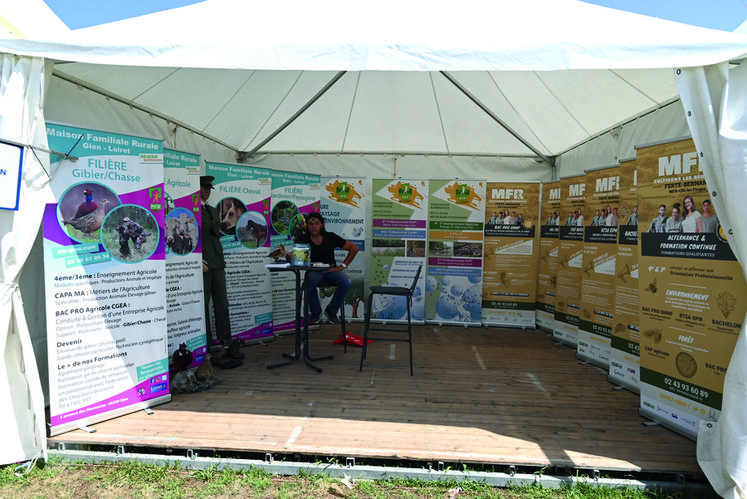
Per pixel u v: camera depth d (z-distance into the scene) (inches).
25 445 106.0
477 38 102.0
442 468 102.0
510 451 106.6
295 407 132.4
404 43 100.3
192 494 93.8
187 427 117.0
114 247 122.3
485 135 243.8
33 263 127.6
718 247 109.5
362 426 119.4
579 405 139.0
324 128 241.8
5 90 100.9
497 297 256.1
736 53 92.6
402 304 256.7
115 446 108.3
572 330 212.2
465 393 147.5
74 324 114.5
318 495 94.2
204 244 172.6
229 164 192.7
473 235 254.1
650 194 128.7
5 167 98.1
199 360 164.9
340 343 208.1
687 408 116.6
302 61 102.2
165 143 189.9
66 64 136.4
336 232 254.5
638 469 99.7
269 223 208.8
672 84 152.4
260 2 133.2
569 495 95.3
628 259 154.6
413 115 226.5
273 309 219.9
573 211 211.9
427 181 253.9
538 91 188.2
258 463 102.7
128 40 102.5
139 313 128.5
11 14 151.3
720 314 109.0
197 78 169.5
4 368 104.0
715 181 98.7
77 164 114.3
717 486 93.7
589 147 221.1
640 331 132.0
